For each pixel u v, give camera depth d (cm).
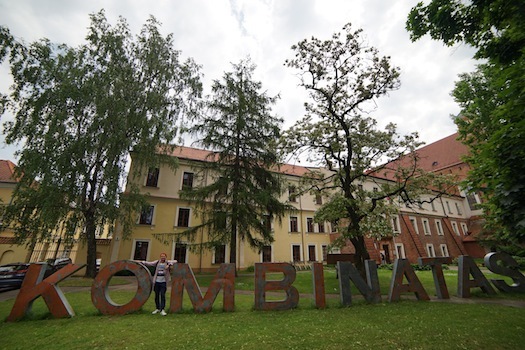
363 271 1384
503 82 468
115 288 1287
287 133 1512
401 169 1505
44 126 1530
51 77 1591
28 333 566
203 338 532
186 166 2567
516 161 508
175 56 2080
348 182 1504
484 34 520
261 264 832
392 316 709
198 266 2338
